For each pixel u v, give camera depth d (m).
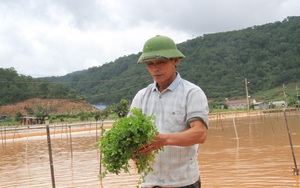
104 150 2.88
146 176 3.31
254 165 12.77
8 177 13.55
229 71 110.56
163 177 3.21
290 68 107.12
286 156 14.55
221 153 16.45
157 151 3.07
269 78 104.62
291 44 116.88
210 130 33.47
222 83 105.69
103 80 132.00
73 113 80.25
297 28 125.06
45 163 17.09
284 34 124.06
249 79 105.81
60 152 21.92
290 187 9.52
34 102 86.69
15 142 31.39
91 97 111.38
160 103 3.27
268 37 124.12
